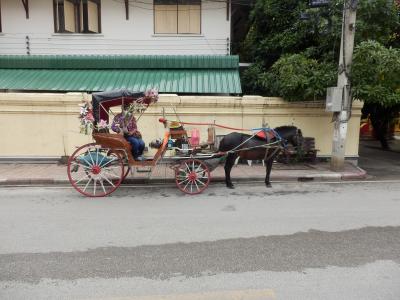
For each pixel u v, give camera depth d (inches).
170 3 580.7
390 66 378.3
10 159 467.8
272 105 468.1
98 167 322.3
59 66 538.9
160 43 586.2
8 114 461.1
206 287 160.2
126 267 180.5
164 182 374.0
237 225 242.7
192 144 346.3
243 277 169.5
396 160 555.2
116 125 324.2
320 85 429.4
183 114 465.7
